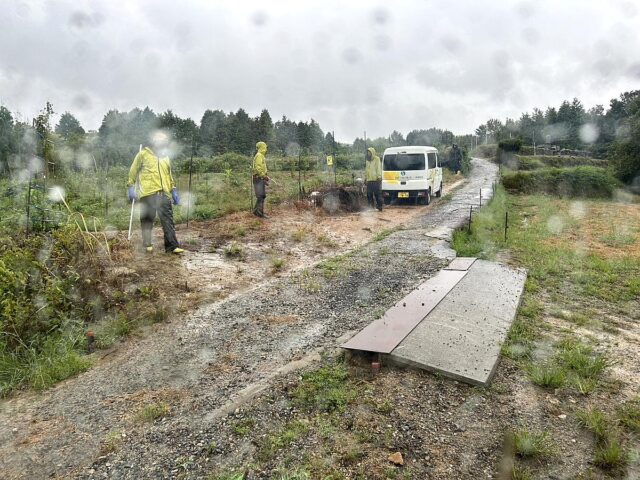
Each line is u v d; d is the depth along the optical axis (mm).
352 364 4406
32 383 4168
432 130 55594
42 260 5824
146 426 3490
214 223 11086
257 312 5844
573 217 15602
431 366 4230
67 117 30172
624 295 6980
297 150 38031
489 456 3191
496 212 15359
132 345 4941
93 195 12828
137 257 7461
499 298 6285
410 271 7699
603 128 49406
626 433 3480
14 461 3139
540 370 4324
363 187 16438
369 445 3252
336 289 6773
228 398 3842
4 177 12984
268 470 2996
